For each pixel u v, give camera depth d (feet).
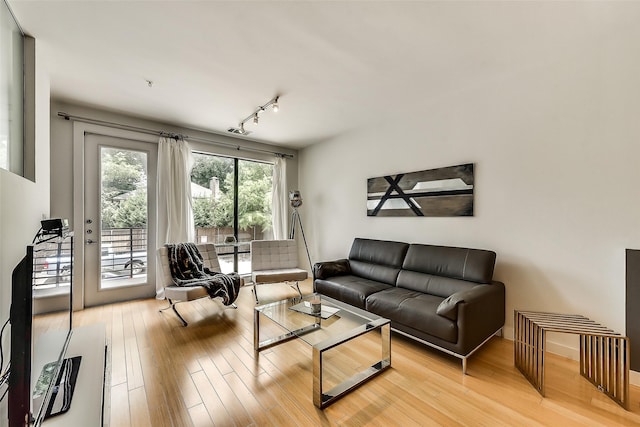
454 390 5.94
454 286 8.45
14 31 5.94
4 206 4.28
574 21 6.10
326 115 11.69
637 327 6.17
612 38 6.64
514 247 8.38
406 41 6.80
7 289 4.25
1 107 5.33
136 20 6.00
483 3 5.59
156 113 11.34
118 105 10.54
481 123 9.11
